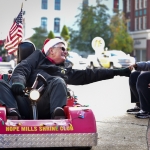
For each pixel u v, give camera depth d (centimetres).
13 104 622
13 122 577
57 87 634
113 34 6031
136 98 983
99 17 6144
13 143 572
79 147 642
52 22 6862
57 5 6881
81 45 6247
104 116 967
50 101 636
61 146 582
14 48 995
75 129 584
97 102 1224
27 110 667
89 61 3828
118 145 691
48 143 579
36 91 619
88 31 6128
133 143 707
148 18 6450
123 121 905
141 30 6581
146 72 909
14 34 989
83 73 715
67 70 712
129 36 6059
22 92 627
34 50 754
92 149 662
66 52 713
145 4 6525
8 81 746
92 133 587
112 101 1248
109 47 6112
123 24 6094
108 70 716
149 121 907
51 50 701
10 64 1045
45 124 579
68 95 704
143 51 6594
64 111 621
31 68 680
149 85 905
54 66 691
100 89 1670
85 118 591
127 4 6975
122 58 3566
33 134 575
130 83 973
